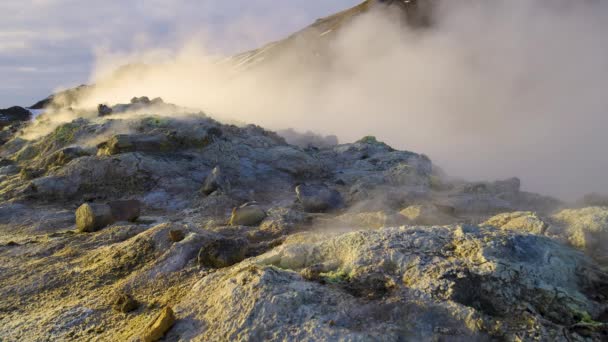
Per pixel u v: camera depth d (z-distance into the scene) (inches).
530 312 191.9
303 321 188.1
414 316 190.7
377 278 222.1
